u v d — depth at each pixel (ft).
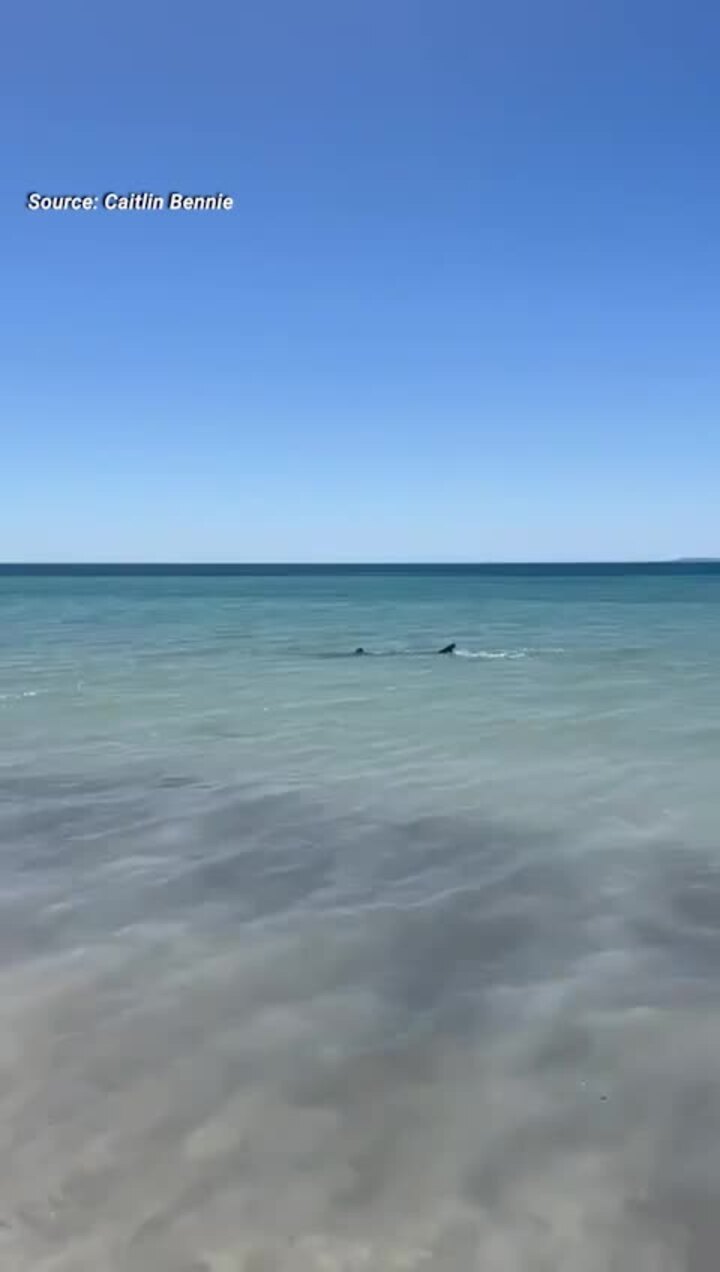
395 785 43.04
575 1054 19.36
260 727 59.21
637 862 31.58
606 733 56.13
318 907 27.78
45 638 135.33
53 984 22.59
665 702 68.49
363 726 59.26
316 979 22.90
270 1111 17.42
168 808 39.32
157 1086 18.21
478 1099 17.81
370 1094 17.98
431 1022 20.76
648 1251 13.96
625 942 25.08
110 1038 20.02
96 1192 15.17
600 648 114.11
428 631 147.23
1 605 246.88
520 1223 14.53
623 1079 18.45
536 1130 16.85
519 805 39.19
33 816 38.09
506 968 23.53
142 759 49.29
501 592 338.13
